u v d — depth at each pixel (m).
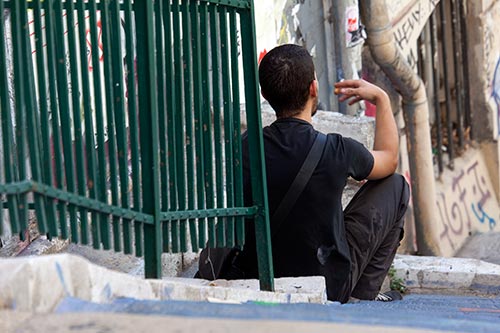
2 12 5.09
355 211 8.19
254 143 6.46
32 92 5.09
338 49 14.95
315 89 7.74
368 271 8.44
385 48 15.87
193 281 6.87
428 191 17.61
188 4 5.98
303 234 7.54
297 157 7.50
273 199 7.52
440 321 4.91
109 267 8.91
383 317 4.80
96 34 5.48
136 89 5.81
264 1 13.62
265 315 4.33
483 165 21.61
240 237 6.47
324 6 14.93
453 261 11.02
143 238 5.79
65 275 4.16
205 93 6.13
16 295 3.93
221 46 6.25
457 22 20.95
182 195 6.01
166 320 3.99
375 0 15.55
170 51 5.91
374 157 8.04
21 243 8.31
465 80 21.31
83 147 5.39
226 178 6.34
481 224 20.75
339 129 12.17
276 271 7.64
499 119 21.89
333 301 7.59
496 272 10.66
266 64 7.69
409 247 17.81
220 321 4.04
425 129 17.52
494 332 4.77
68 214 5.78
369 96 8.35
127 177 5.59
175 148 5.97
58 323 3.84
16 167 5.30
